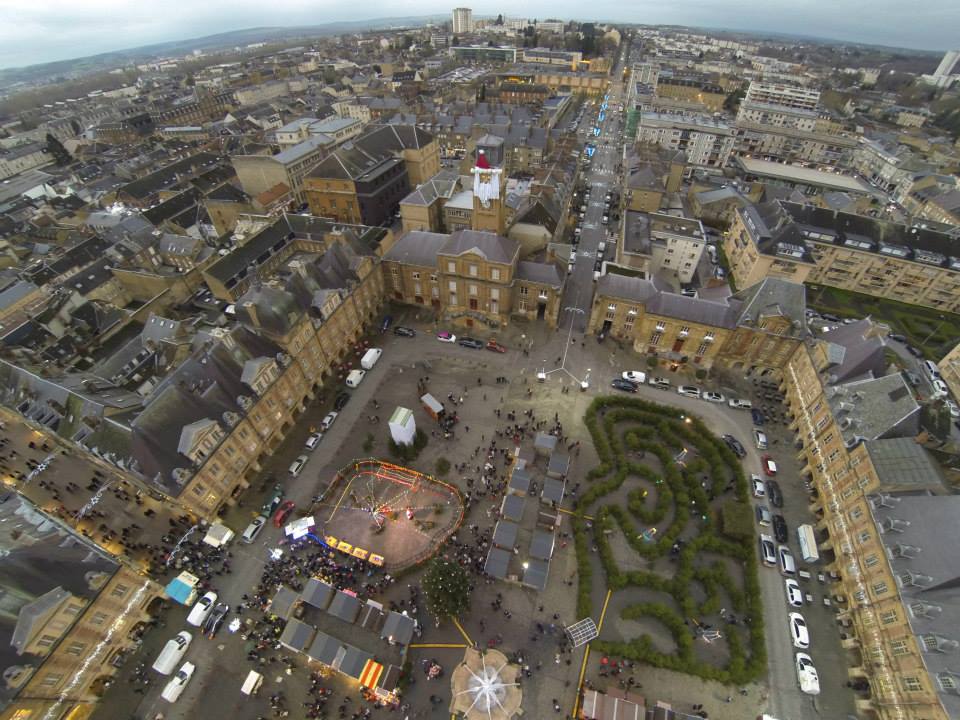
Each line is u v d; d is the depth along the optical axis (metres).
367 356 91.94
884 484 56.56
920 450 56.91
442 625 56.88
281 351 77.19
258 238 115.75
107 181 182.25
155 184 165.12
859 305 112.56
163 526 66.44
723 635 56.19
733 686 52.78
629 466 72.06
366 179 131.00
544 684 52.38
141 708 50.84
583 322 103.12
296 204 157.50
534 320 103.31
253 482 72.44
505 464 74.06
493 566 59.72
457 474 72.69
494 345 95.56
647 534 64.69
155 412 60.69
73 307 95.31
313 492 71.00
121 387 77.44
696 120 191.00
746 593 59.66
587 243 133.12
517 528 64.06
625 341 97.62
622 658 54.38
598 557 63.31
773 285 83.50
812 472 71.88
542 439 73.19
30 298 103.62
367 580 60.88
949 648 44.62
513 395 85.88
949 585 47.59
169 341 84.12
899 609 50.12
